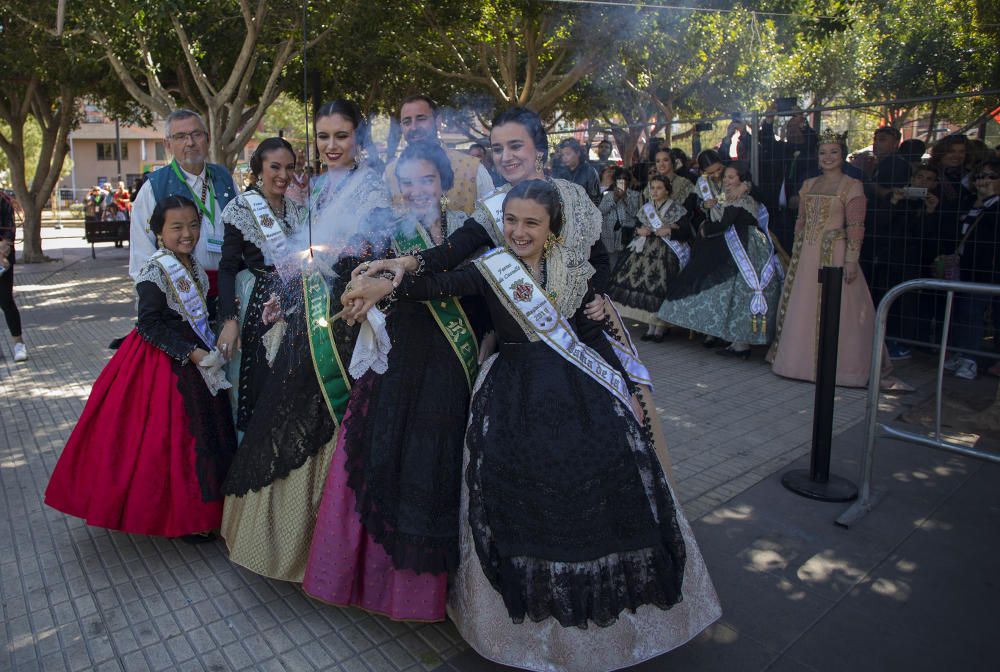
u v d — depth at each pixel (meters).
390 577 2.43
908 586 2.82
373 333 2.27
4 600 2.78
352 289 2.17
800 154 6.66
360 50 9.89
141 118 14.95
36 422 4.77
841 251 5.24
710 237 6.27
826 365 3.51
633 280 6.88
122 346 3.08
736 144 7.75
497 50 11.14
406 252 2.55
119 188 21.16
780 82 15.38
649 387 2.72
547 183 2.31
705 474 3.84
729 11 9.73
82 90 13.50
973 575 2.89
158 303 2.98
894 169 6.05
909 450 4.12
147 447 2.91
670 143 10.84
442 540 2.29
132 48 9.72
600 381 2.29
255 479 2.63
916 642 2.49
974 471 3.83
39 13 9.02
